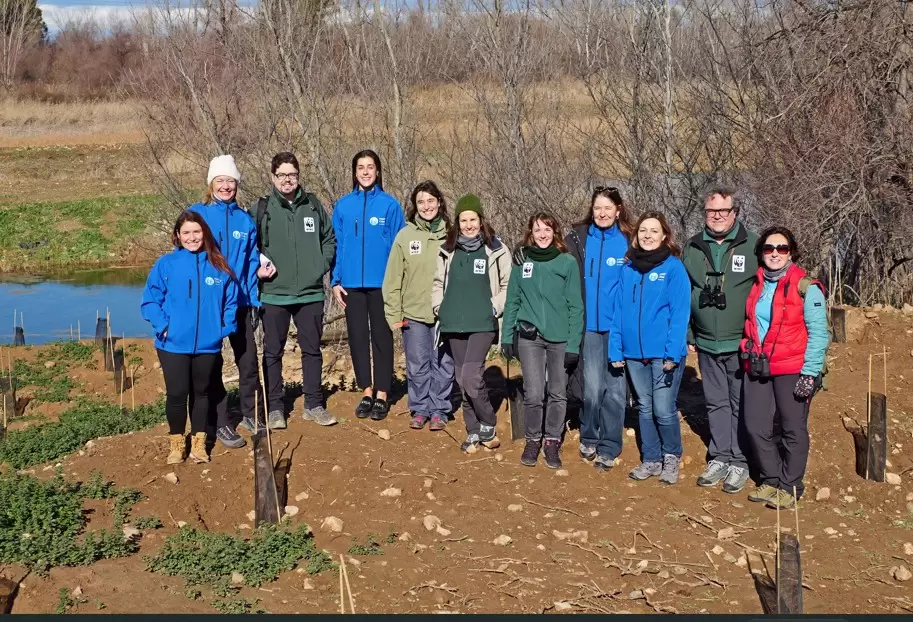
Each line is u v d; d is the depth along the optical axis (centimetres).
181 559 570
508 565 580
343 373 1102
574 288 689
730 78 1280
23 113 4581
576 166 1330
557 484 701
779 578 520
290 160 723
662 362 683
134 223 2800
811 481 713
